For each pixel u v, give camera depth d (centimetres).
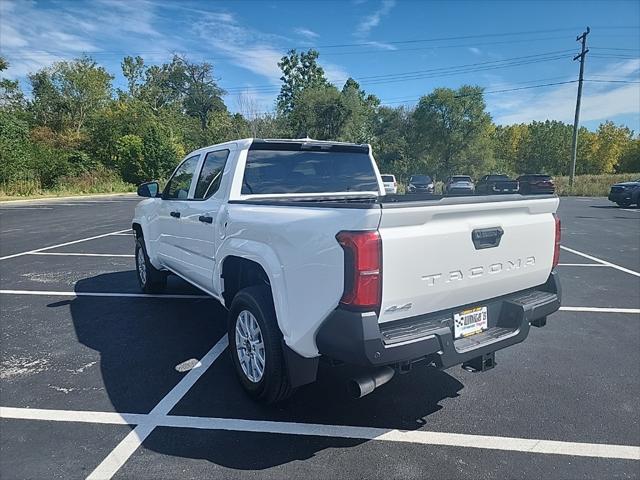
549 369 408
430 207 263
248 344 348
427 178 3234
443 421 321
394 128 6850
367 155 489
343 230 251
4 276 776
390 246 250
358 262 244
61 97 5178
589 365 416
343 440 297
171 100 7438
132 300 624
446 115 5881
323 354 276
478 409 338
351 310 250
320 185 451
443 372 402
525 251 325
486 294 310
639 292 674
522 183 3200
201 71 7662
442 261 273
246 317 347
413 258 260
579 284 722
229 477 259
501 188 3109
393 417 327
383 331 265
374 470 266
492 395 360
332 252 255
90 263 892
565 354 442
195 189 469
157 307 592
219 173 425
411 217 256
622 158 8094
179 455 280
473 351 284
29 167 3164
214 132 5325
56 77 5219
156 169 4191
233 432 306
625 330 510
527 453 283
